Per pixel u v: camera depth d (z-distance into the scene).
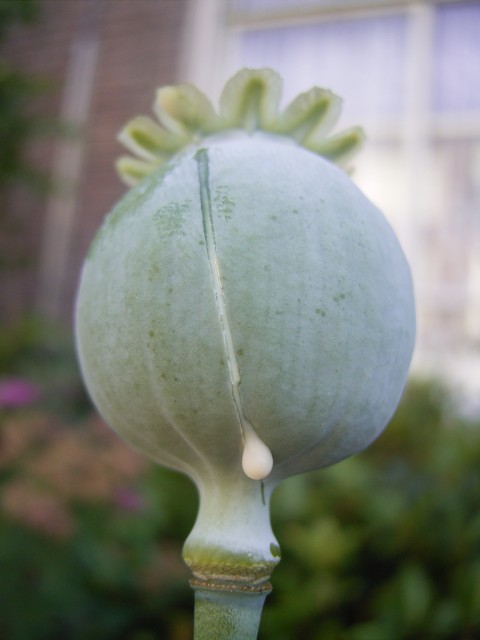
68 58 0.72
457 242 0.60
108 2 0.73
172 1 0.70
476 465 0.38
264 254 0.08
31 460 0.30
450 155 0.62
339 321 0.08
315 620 0.32
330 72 0.67
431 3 0.65
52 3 0.74
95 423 0.35
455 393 0.50
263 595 0.08
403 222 0.61
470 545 0.33
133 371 0.08
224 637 0.08
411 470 0.40
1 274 0.69
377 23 0.67
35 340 0.60
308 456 0.08
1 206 0.65
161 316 0.08
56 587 0.30
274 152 0.09
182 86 0.10
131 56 0.70
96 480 0.30
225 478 0.08
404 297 0.09
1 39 0.53
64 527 0.29
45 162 0.70
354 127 0.10
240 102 0.10
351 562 0.34
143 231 0.08
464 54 0.64
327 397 0.08
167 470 0.41
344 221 0.08
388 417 0.09
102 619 0.32
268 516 0.08
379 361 0.08
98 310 0.08
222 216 0.08
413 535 0.33
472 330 0.57
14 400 0.33
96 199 0.69
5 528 0.29
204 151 0.09
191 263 0.08
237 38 0.70
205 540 0.08
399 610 0.31
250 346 0.08
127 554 0.33
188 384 0.08
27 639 0.29
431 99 0.64
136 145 0.10
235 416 0.08
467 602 0.30
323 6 0.68
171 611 0.34
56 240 0.69
